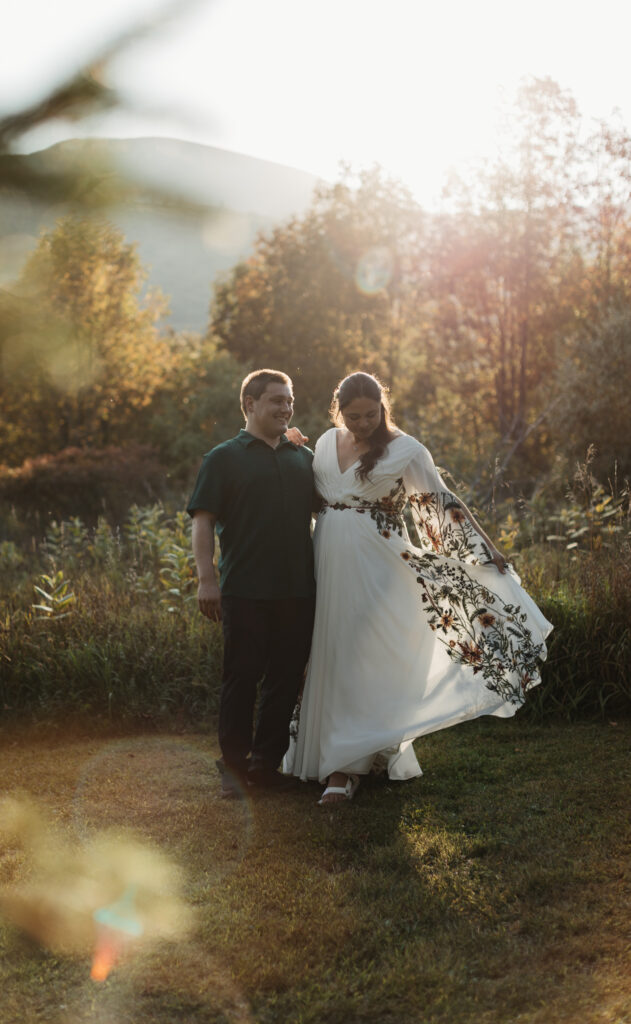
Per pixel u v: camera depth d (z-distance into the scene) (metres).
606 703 4.50
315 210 21.28
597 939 2.34
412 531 7.04
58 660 4.79
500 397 16.66
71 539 8.00
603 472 11.33
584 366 12.66
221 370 19.83
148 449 17.61
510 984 2.16
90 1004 2.13
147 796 3.57
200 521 3.60
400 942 2.39
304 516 3.65
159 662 4.77
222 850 3.02
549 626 3.63
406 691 3.55
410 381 20.19
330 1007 2.09
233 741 3.59
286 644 3.63
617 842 2.92
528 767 3.77
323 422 17.25
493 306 16.75
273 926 2.49
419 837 3.07
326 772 3.47
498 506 7.93
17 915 2.53
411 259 17.58
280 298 21.97
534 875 2.70
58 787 3.68
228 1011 2.10
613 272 16.30
